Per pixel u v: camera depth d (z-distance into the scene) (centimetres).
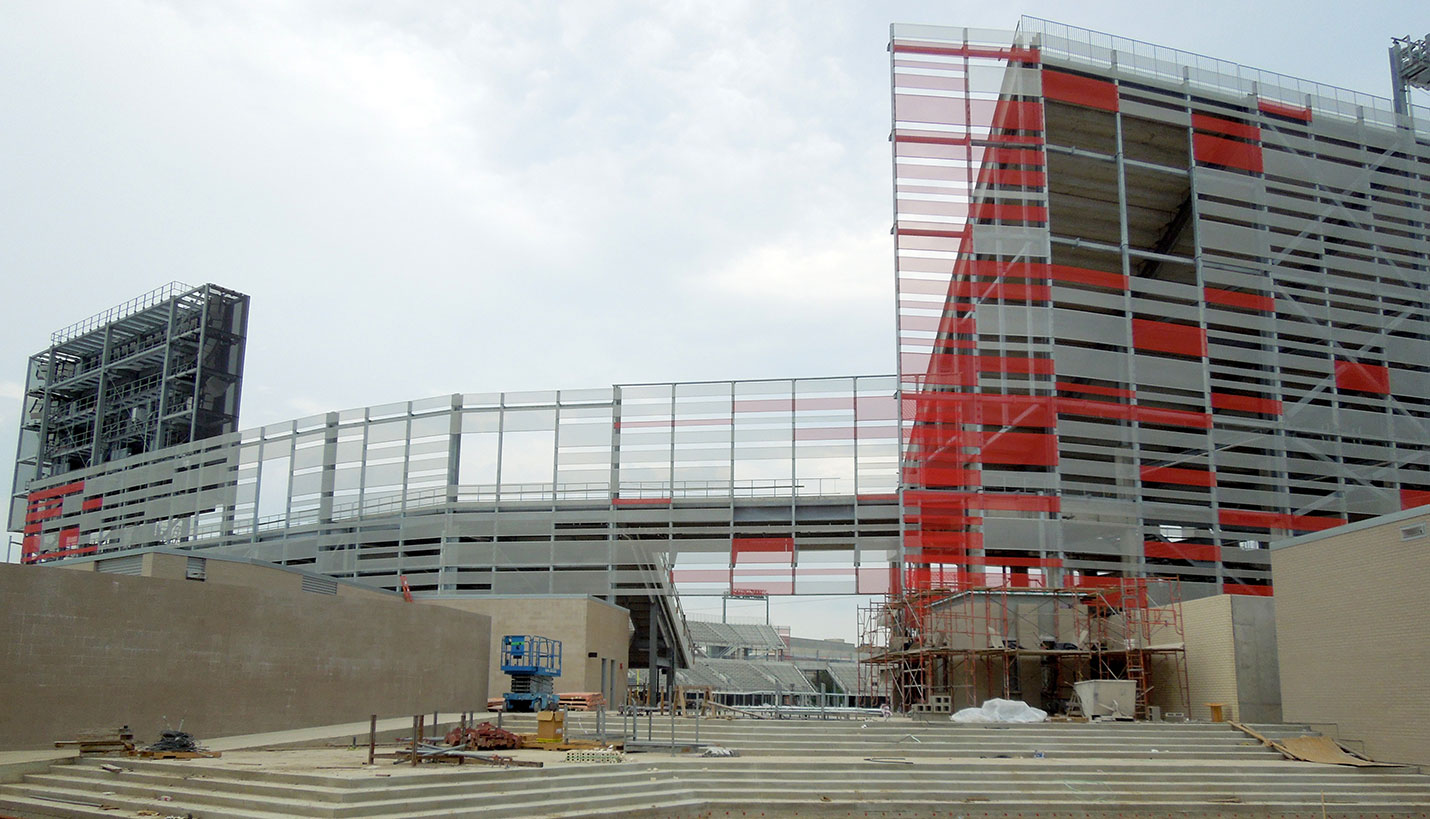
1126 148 5312
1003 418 4803
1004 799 2305
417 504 5425
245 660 2675
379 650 3133
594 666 4169
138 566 2942
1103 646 3825
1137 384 4841
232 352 7306
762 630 10469
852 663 10431
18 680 2194
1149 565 4716
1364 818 2389
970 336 4925
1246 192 5103
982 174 5062
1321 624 3145
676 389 5400
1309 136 5281
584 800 1956
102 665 2344
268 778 1827
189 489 6219
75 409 8031
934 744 2866
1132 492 4734
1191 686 3609
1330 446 4844
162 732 2344
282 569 3275
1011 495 4697
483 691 3728
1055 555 4644
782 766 2394
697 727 2778
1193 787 2442
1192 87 5228
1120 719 3344
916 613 4066
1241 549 4691
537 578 5197
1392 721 2861
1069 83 5075
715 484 5244
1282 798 2430
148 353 7394
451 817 1727
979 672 3859
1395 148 5344
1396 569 2892
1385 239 5150
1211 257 5028
